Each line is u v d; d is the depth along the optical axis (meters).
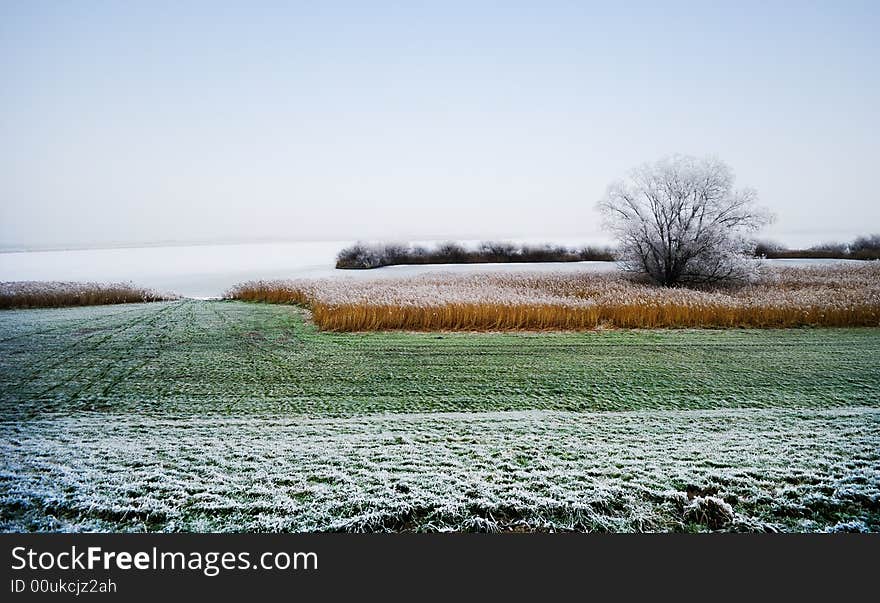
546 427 6.74
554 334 14.27
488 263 58.56
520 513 4.66
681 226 24.61
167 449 6.02
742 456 5.71
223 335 14.16
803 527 4.50
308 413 7.50
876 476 5.21
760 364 10.44
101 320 17.16
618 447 6.01
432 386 8.97
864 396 8.22
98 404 7.99
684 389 8.66
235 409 7.71
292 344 12.86
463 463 5.57
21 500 4.79
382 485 5.07
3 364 10.66
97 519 4.54
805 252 57.09
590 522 4.56
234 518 4.55
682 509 4.70
